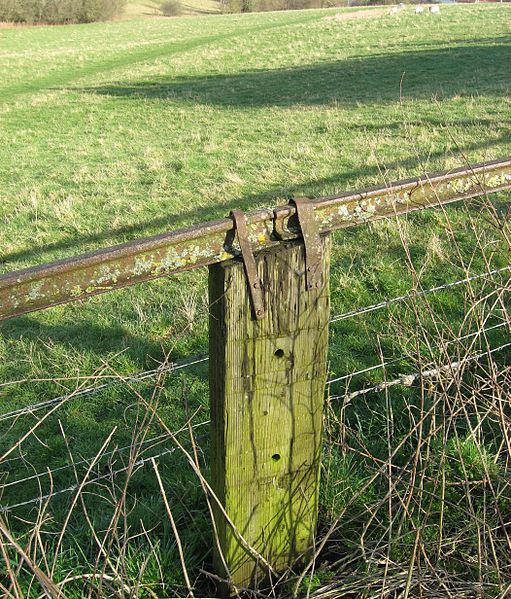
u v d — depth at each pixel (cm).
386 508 314
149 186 1064
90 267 213
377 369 455
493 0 7925
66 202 976
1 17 6650
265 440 259
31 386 511
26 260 811
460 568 286
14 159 1404
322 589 276
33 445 438
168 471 385
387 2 7706
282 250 234
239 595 279
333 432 363
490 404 313
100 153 1391
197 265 228
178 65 3019
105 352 550
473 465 337
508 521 313
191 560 303
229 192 982
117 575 261
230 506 264
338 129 1363
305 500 278
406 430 384
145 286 669
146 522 334
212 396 255
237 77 2520
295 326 246
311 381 258
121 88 2480
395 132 1277
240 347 241
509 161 277
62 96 2367
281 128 1460
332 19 4700
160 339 563
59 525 350
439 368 283
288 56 2980
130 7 8869
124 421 447
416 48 2762
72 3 6756
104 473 396
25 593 289
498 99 1485
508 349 455
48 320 620
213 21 6225
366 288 605
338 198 242
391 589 271
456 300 545
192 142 1395
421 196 263
